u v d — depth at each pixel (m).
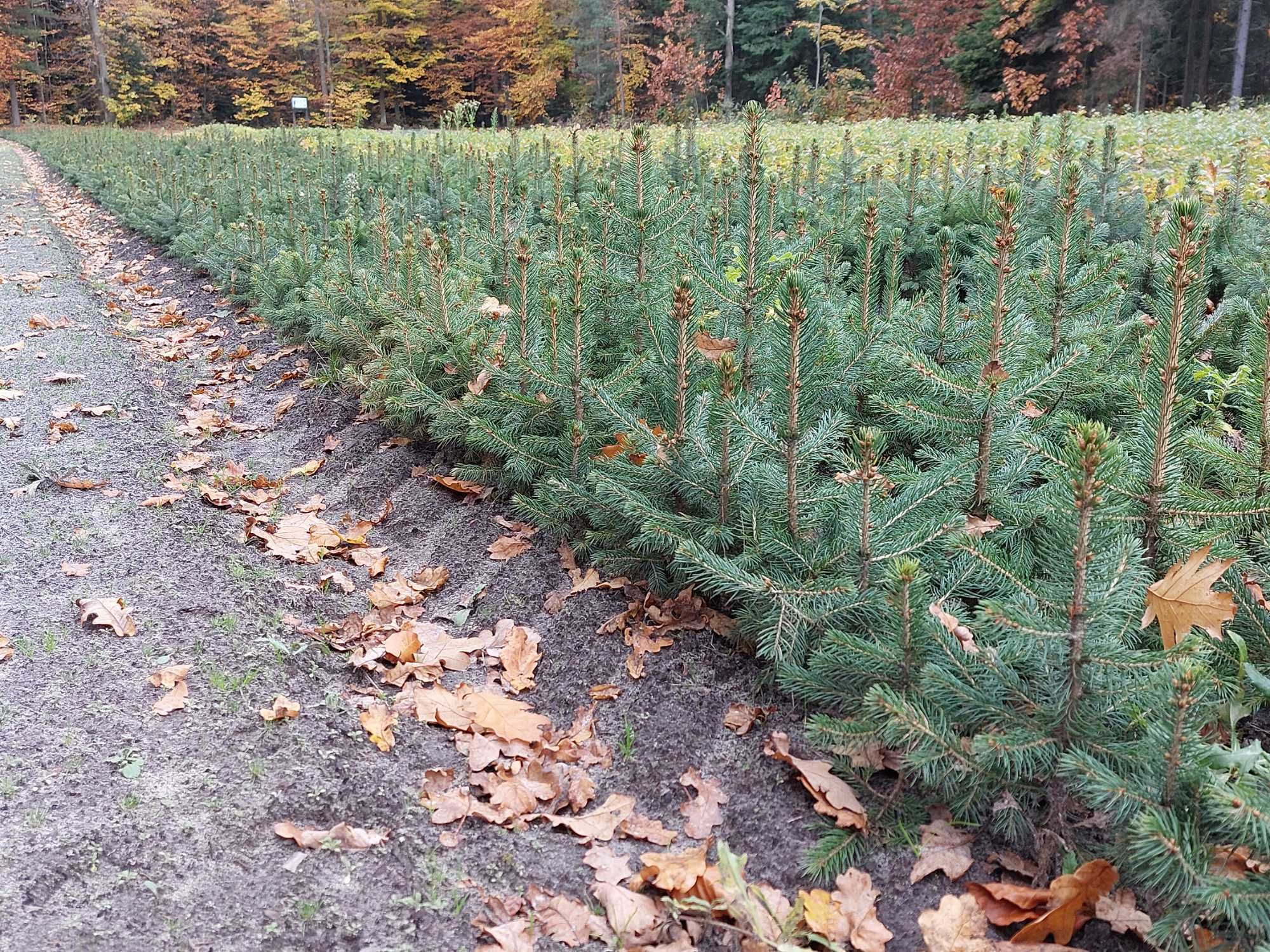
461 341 4.21
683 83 30.98
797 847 2.24
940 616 2.23
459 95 44.12
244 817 2.29
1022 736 2.08
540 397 3.65
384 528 4.06
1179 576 2.09
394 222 7.43
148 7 44.41
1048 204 5.59
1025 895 1.98
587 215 5.04
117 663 2.87
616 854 2.28
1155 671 2.02
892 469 3.01
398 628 3.26
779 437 2.71
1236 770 1.95
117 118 44.53
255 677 2.85
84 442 4.68
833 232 4.40
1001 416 2.76
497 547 3.68
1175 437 2.61
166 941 1.92
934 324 3.61
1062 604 2.12
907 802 2.30
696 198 5.77
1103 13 23.27
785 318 2.64
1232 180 6.86
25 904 1.97
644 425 3.08
